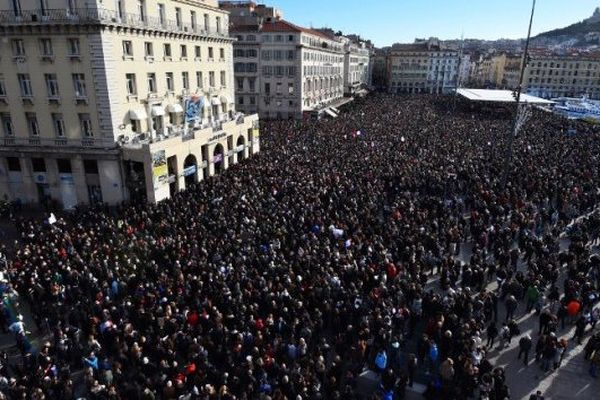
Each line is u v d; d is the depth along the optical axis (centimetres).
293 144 5438
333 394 1466
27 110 3747
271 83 8981
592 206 3306
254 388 1498
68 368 1608
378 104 11856
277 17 9544
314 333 1848
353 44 15712
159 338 1698
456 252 2686
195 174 4262
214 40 5188
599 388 1722
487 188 3391
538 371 1806
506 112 9869
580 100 10569
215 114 5384
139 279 2181
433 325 1809
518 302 2262
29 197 3962
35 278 2102
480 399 1497
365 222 2783
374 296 1952
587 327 2100
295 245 2469
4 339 2048
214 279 2053
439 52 19512
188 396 1565
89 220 3128
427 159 4478
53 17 3431
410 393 1681
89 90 3575
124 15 3681
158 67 4178
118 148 3669
